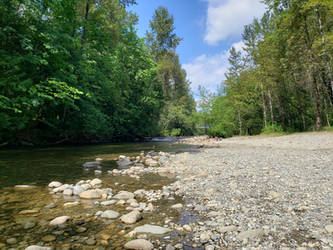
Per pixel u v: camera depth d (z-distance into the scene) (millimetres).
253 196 3514
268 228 2326
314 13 18859
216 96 28266
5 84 10766
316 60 19219
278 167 5809
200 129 44250
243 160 7492
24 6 11578
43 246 2051
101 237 2266
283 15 20312
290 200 3184
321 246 1903
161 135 40531
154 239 2209
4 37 10805
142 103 30484
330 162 5980
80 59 16234
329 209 2725
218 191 3943
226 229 2352
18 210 3070
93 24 18219
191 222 2654
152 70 30297
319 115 19031
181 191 4109
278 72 22984
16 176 5348
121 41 28109
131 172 6133
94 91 20562
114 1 22578
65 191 3980
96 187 4512
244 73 30250
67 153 10859
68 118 17625
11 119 12164
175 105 48062
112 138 25516
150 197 3797
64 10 14219
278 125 28016
